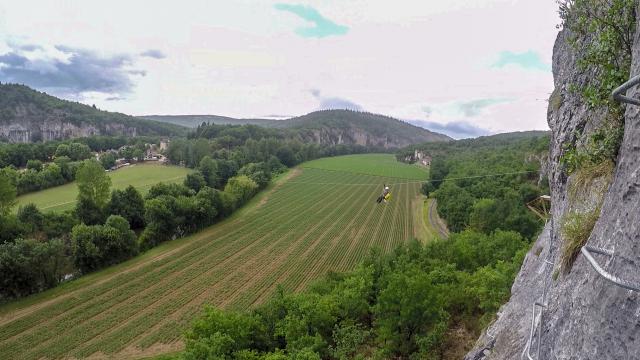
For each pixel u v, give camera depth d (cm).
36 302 4100
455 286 2884
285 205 8381
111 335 3534
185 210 6350
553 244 1153
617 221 529
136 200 6412
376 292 3250
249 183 8656
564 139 1195
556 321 701
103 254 5003
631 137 548
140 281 4659
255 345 2739
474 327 2684
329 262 5328
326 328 2755
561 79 1366
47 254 4366
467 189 6850
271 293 4403
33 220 5300
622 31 765
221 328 2617
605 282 517
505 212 5047
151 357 3241
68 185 8256
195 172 8531
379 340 2536
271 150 12275
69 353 3300
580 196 889
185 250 5741
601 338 495
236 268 5106
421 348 2317
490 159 8244
